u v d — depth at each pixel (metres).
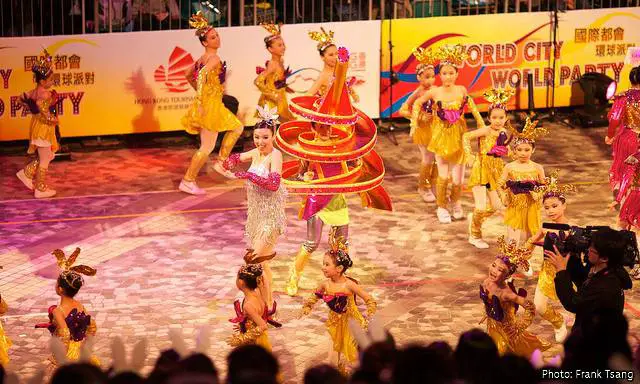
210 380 5.80
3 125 19.22
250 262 10.61
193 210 16.53
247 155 12.79
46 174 18.33
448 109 15.65
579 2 21.67
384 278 13.72
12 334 11.92
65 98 19.44
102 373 6.39
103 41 19.42
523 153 13.59
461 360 6.93
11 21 19.23
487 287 10.71
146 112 19.94
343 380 6.35
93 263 14.20
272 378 6.02
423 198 17.05
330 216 13.14
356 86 20.80
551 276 11.58
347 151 13.20
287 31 20.22
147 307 12.70
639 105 15.02
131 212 16.39
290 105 13.27
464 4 21.56
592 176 18.20
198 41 19.91
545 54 21.53
